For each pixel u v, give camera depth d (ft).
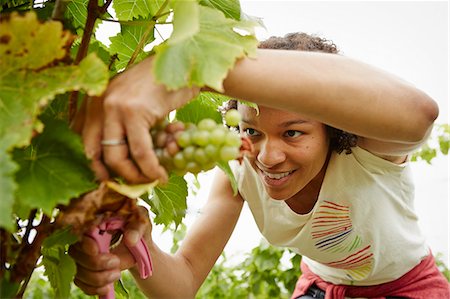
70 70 2.16
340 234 4.73
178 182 3.15
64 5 2.60
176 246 10.12
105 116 2.31
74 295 9.14
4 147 1.91
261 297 10.25
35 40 2.13
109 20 2.69
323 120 2.74
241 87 2.54
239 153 2.38
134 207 2.52
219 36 2.44
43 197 2.08
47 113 2.63
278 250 9.76
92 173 2.21
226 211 4.98
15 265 2.43
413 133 2.95
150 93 2.31
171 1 2.69
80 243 2.63
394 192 4.74
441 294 5.23
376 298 5.18
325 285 5.47
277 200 4.31
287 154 3.91
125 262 3.01
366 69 2.84
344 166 4.44
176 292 4.39
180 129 2.39
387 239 4.83
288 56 2.66
